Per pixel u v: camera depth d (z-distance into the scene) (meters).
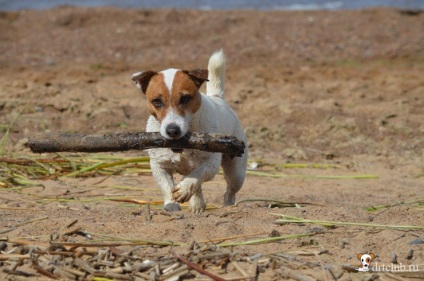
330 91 20.78
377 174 14.73
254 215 9.85
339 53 25.78
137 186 12.75
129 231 8.95
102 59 25.02
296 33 27.80
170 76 9.63
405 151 16.41
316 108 18.36
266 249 8.45
